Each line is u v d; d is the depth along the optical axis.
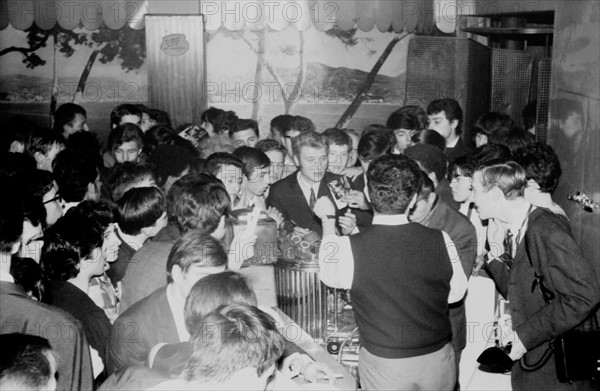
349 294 2.67
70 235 2.50
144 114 6.22
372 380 2.42
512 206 2.66
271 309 2.68
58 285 2.48
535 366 2.62
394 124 5.09
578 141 3.91
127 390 1.68
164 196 3.24
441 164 3.55
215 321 1.54
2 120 9.37
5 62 9.28
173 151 3.87
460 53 8.23
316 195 4.09
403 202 2.45
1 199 2.10
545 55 8.96
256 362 1.50
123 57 9.38
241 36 9.43
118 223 3.07
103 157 5.61
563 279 2.43
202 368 1.49
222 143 4.82
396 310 2.37
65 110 5.77
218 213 2.64
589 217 3.65
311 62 9.59
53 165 3.82
